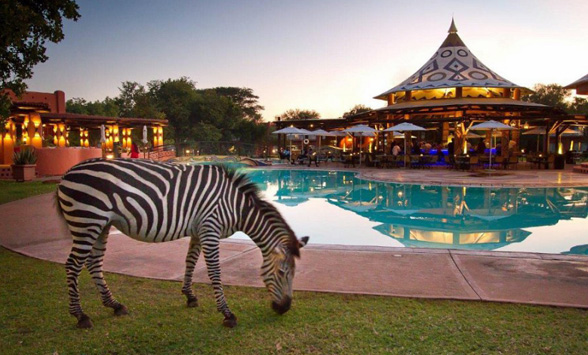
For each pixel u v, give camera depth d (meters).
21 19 9.55
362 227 10.21
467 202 13.38
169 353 3.54
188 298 4.53
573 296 4.76
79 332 3.90
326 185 18.56
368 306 4.49
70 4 11.30
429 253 6.58
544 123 29.36
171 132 51.88
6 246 7.05
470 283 5.21
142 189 3.93
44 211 10.37
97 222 3.81
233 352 3.55
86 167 3.87
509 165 25.64
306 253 6.57
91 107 48.09
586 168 20.64
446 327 3.98
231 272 5.70
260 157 37.31
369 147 38.00
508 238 8.94
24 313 4.30
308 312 4.34
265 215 4.27
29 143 20.95
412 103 31.00
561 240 8.73
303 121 34.03
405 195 14.98
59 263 6.08
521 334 3.83
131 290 5.01
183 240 7.46
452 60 31.84
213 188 4.20
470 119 24.17
